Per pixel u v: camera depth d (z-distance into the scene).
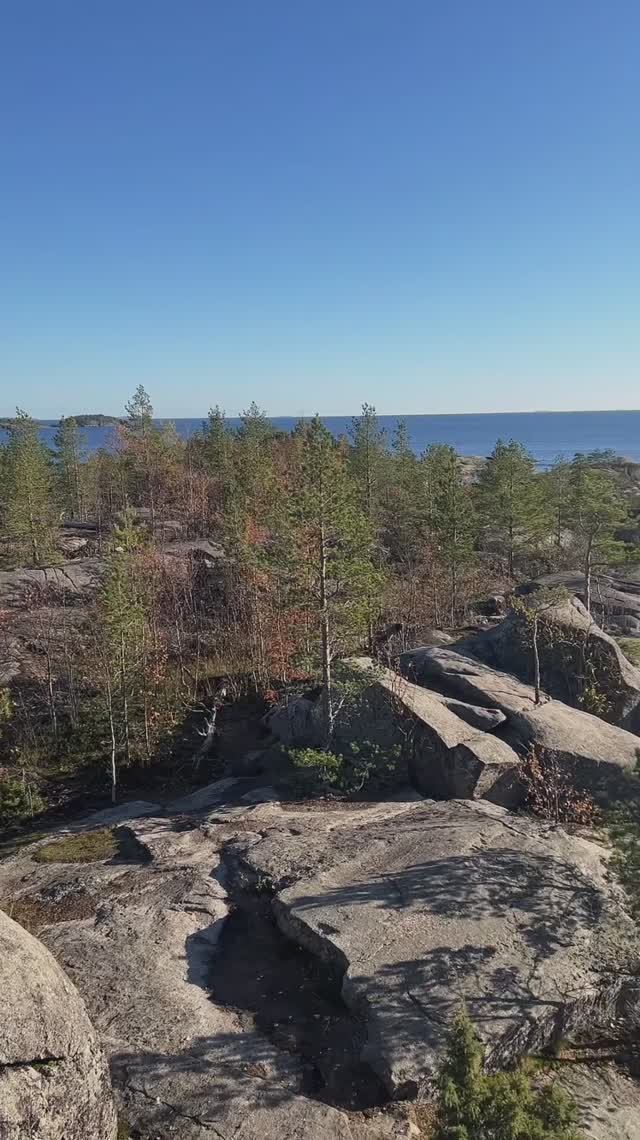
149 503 56.03
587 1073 9.84
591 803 18.09
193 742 25.58
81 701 28.23
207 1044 9.60
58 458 60.75
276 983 10.94
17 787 22.39
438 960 10.71
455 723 19.50
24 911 13.23
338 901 12.23
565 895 12.38
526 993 10.20
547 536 43.31
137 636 24.78
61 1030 6.95
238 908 13.00
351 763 19.75
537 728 19.75
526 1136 6.04
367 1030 9.55
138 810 19.56
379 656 24.56
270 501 36.19
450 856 13.59
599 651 23.53
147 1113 8.47
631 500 61.78
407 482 53.00
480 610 38.81
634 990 10.90
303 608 20.88
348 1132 8.25
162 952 11.64
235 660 32.06
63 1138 6.63
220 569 38.06
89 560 42.47
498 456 41.56
